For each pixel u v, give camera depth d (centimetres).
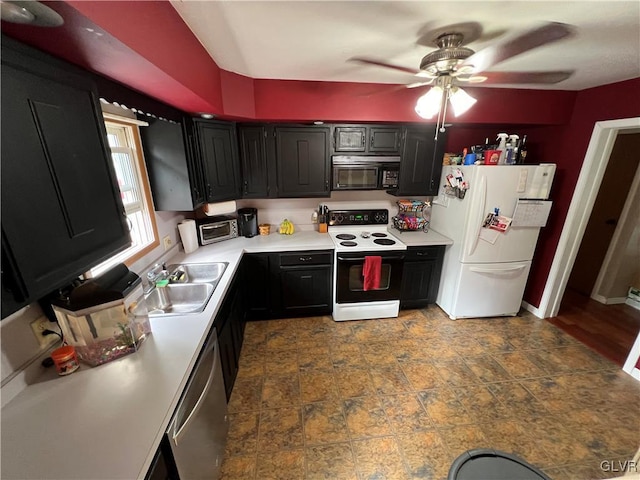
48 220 78
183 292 197
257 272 278
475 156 272
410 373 227
